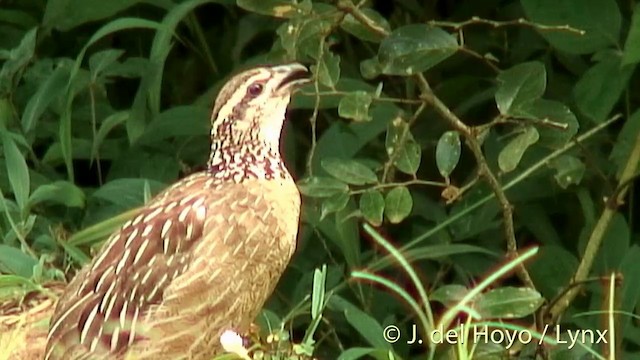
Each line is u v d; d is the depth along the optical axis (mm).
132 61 13305
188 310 10641
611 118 12938
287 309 12625
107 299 10648
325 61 11625
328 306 12023
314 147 12023
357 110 11516
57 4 13414
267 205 10844
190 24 14180
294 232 11039
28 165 13430
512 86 11453
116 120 13094
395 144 11594
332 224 12461
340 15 11594
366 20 11609
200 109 13156
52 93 13062
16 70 13180
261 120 10945
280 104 11000
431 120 13719
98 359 10602
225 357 10414
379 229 13102
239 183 10891
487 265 12969
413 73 11531
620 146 12492
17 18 14117
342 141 12875
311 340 11062
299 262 12938
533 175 12789
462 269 12953
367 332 11484
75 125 13617
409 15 14195
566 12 12562
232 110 10945
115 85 14531
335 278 12555
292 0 11602
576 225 13391
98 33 12930
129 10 14430
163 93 14453
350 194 11484
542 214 13188
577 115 13156
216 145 11016
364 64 11734
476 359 11328
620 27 12539
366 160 12773
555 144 11695
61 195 12336
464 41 13820
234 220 10734
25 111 13078
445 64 13891
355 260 12406
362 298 12656
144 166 13281
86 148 13352
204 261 10641
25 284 11492
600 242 12211
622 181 12172
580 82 12508
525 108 11438
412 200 12156
